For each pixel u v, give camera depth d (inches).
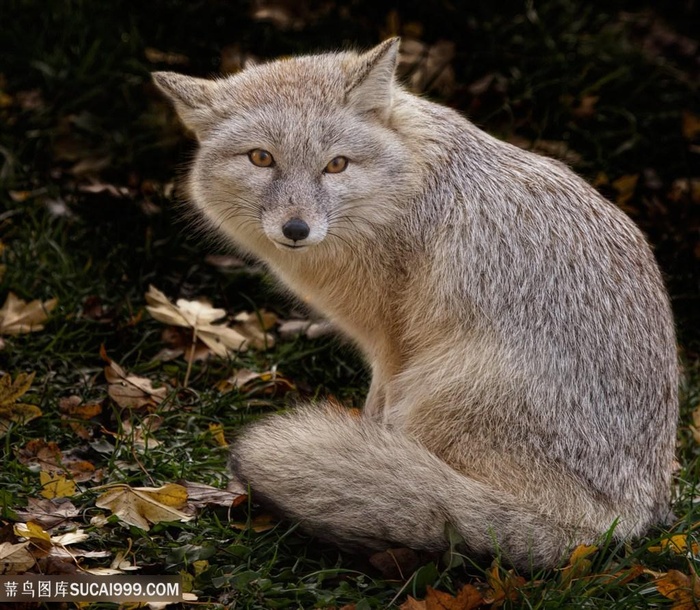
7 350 407.2
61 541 290.8
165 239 486.9
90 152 522.3
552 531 298.7
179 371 414.6
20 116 536.4
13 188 505.4
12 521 302.4
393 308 355.9
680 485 354.0
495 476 310.5
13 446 347.3
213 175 352.2
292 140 333.4
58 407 378.3
